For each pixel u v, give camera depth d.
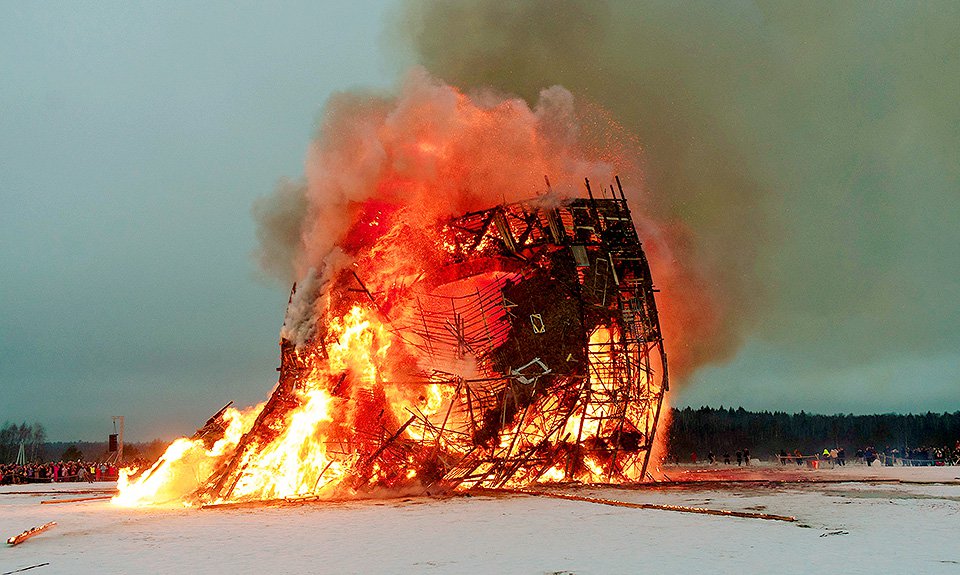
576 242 31.41
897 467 50.84
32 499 33.75
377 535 17.02
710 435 107.25
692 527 17.02
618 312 31.06
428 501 25.00
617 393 30.41
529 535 16.25
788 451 100.62
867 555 13.04
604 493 25.70
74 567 13.88
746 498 23.81
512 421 29.11
